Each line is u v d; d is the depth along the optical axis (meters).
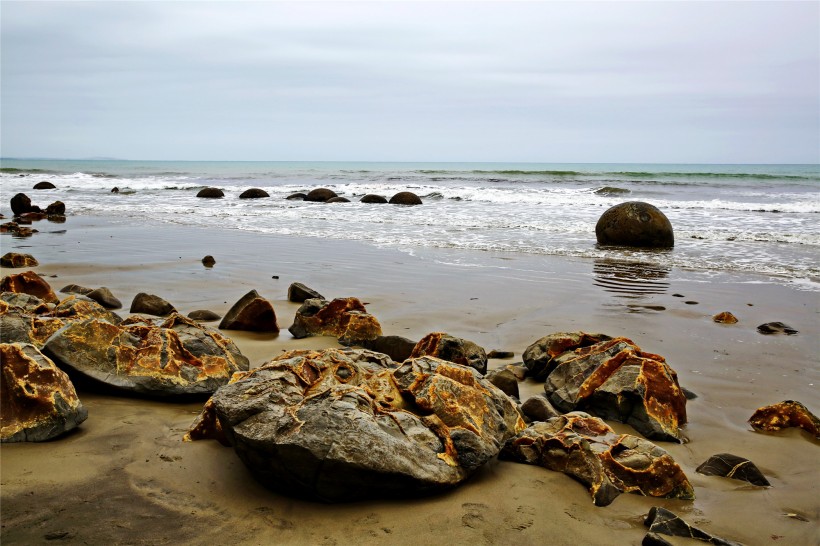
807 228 19.17
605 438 4.73
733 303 10.34
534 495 4.18
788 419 5.62
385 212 24.62
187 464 4.35
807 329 8.83
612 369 5.99
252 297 8.41
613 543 3.68
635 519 4.01
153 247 15.29
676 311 9.75
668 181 42.19
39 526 3.55
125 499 3.89
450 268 13.03
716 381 6.80
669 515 3.85
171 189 37.94
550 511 4.00
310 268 12.75
